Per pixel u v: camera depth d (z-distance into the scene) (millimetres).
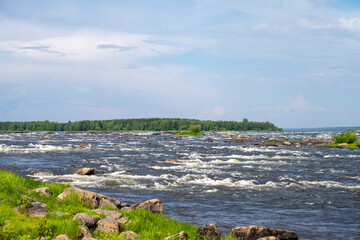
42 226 11062
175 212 18250
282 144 79688
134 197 21812
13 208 13102
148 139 103562
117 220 13133
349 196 23000
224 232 14812
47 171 31984
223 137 123312
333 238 14383
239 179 29500
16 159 42094
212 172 33469
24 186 16891
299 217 17688
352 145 68375
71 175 29844
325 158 48312
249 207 19688
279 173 33438
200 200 21312
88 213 13430
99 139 99812
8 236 10367
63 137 111250
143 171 33406
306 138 111438
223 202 20875
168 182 27516
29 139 92938
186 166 37875
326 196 22953
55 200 15312
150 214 15086
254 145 77125
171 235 12422
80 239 11203
